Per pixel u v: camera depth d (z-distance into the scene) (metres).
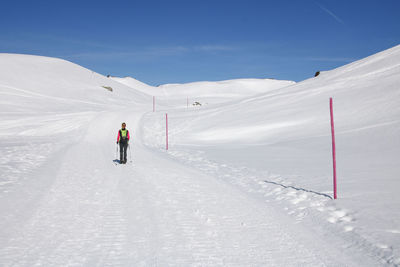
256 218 6.05
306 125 23.48
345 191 7.55
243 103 39.75
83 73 105.00
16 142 24.05
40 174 10.74
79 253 4.37
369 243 4.61
